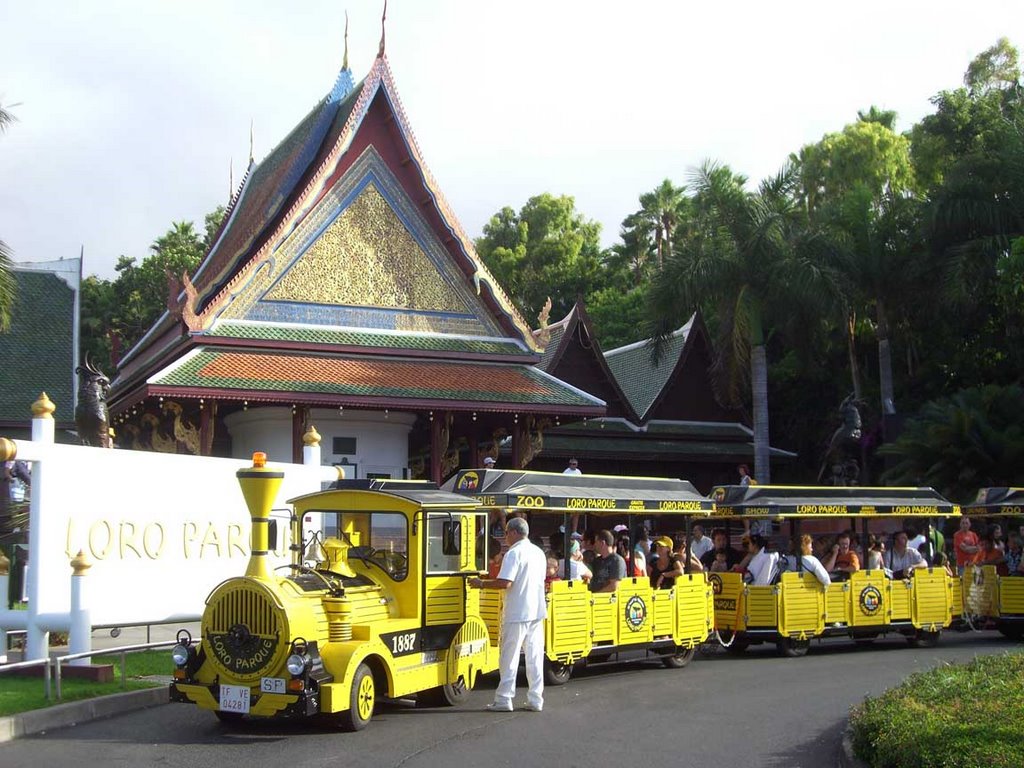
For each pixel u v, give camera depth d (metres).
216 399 26.80
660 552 17.28
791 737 10.86
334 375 28.56
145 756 9.89
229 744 10.43
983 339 41.97
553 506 14.38
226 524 16.53
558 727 11.34
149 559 15.30
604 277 71.19
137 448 35.56
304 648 10.55
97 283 63.12
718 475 44.59
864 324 44.84
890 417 38.66
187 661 10.89
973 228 36.75
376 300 30.72
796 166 37.41
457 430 34.56
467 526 12.70
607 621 14.90
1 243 24.66
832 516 18.14
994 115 44.06
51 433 14.13
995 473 31.84
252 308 29.19
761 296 35.62
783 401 48.69
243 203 39.09
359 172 30.89
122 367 39.38
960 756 7.98
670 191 73.06
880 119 61.06
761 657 17.67
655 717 11.94
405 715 12.04
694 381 44.53
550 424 32.88
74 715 11.54
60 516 14.09
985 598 20.38
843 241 38.84
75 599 13.55
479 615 13.22
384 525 12.24
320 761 9.69
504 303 31.94
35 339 39.41
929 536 20.25
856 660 17.11
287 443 30.23
